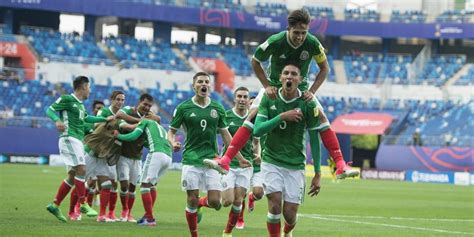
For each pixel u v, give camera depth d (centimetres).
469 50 16500
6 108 12588
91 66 13775
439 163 13250
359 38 16962
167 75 14300
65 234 3158
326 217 4891
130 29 15975
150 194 3759
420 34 15375
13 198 5350
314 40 2578
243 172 3556
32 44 13750
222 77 14888
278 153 2491
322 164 13325
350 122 14312
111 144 3844
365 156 16925
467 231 4097
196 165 2930
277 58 2592
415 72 15638
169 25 15212
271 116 2466
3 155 11825
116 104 3953
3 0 13262
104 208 3897
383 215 5266
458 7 16088
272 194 2486
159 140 3728
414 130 14400
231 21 15025
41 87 13162
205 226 3859
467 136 14038
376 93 15225
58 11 13638
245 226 4000
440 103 14888
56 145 12056
